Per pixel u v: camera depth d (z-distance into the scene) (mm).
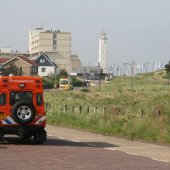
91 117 31281
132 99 57250
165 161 15234
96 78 199875
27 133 20891
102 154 16891
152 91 77062
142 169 13188
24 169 12719
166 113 28953
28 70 154500
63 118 34031
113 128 26906
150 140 23031
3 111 19984
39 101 20375
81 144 20734
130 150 18531
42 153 16812
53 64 173500
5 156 15727
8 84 20156
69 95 73062
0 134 20031
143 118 26734
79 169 12914
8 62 152375
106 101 57688
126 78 153375
